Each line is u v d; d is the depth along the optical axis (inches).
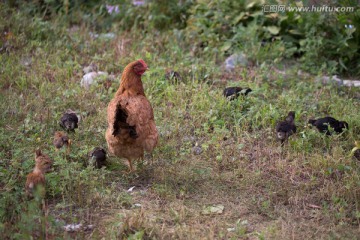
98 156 483.8
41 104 605.0
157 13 850.8
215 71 700.7
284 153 528.7
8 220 401.4
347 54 737.6
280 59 745.6
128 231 391.9
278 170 498.0
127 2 879.7
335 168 495.2
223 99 612.7
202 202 446.9
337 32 747.4
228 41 781.3
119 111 429.7
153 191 458.6
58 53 738.2
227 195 458.9
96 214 421.1
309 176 490.6
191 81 681.6
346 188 458.0
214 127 573.0
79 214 421.4
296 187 473.7
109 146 458.6
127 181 474.0
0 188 446.9
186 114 598.9
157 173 485.7
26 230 373.4
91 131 555.5
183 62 726.5
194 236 394.0
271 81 695.1
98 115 589.9
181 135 559.5
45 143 529.0
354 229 410.0
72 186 449.7
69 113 562.9
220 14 805.2
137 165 493.0
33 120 568.4
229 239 394.9
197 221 416.2
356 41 744.3
